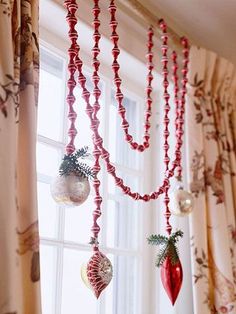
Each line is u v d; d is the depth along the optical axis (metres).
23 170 1.03
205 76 1.77
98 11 1.37
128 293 1.67
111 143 1.71
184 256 1.68
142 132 1.82
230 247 1.66
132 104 1.84
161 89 1.86
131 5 1.52
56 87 1.51
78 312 1.47
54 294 1.39
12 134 0.98
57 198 1.15
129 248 1.71
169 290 1.36
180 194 1.47
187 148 1.67
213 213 1.65
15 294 0.91
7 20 1.02
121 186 1.38
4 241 0.91
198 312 1.52
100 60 1.65
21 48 1.09
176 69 1.70
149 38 1.60
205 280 1.57
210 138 1.72
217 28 1.83
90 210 1.55
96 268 1.19
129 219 1.73
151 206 1.78
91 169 1.23
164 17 1.74
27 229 1.01
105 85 1.68
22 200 1.02
